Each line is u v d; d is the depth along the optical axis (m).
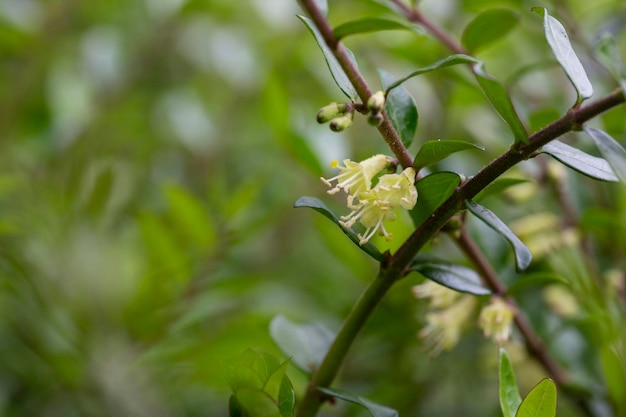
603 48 0.29
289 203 0.43
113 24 0.50
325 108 0.27
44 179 0.39
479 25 0.33
